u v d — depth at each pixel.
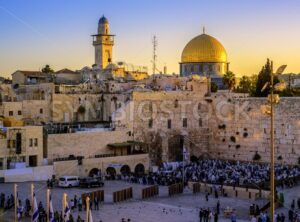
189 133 137.38
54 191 90.56
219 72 188.25
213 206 83.88
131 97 127.44
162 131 132.75
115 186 99.69
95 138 117.81
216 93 141.12
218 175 105.25
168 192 93.31
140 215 74.44
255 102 131.25
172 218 73.12
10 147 101.19
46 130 110.75
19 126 106.50
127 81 154.12
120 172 116.25
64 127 118.75
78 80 171.75
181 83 145.88
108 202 83.75
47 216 61.50
